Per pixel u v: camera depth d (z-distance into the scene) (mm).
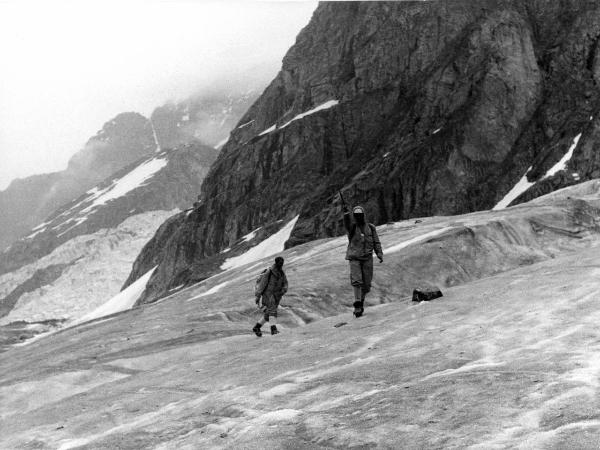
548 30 81500
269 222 103812
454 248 19984
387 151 83938
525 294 9211
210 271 95375
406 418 5051
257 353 10094
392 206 74375
